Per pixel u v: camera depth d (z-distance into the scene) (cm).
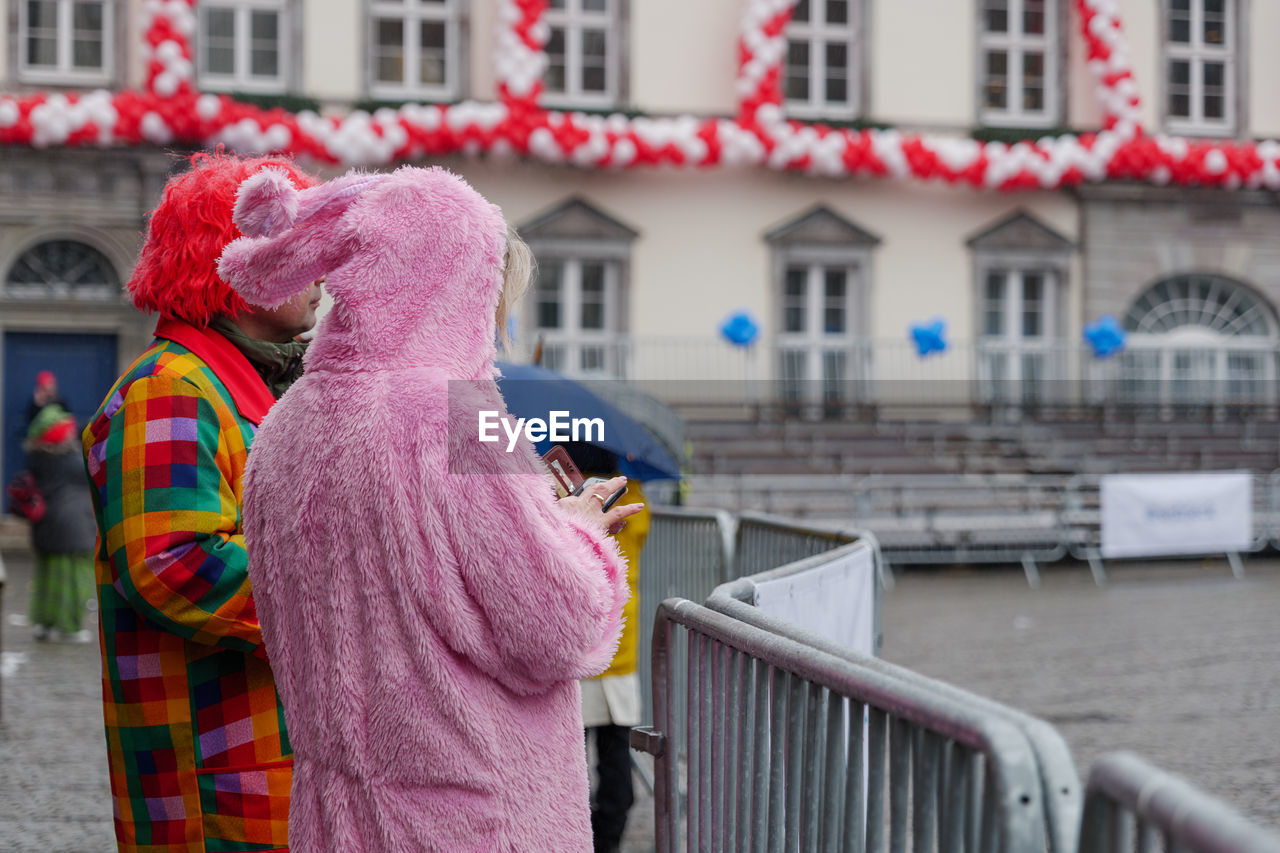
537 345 551
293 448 189
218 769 226
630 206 2017
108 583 229
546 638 177
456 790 180
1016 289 2131
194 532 217
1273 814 525
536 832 184
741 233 2044
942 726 144
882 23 2095
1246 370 2109
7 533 1756
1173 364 2098
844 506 1689
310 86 1923
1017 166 2034
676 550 577
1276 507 1680
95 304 1820
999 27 2152
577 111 1973
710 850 234
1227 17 2192
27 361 1819
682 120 1964
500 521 177
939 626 1094
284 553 189
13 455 1808
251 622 218
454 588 178
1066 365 2075
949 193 2102
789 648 192
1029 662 909
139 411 223
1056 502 1700
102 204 1819
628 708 439
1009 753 132
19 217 1805
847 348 2050
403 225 185
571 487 217
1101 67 2095
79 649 959
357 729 182
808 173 2050
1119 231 2128
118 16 1858
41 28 1855
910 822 174
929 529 1609
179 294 233
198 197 234
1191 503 1544
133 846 229
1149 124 2166
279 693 195
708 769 237
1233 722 707
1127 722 708
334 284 185
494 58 1953
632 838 494
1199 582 1452
